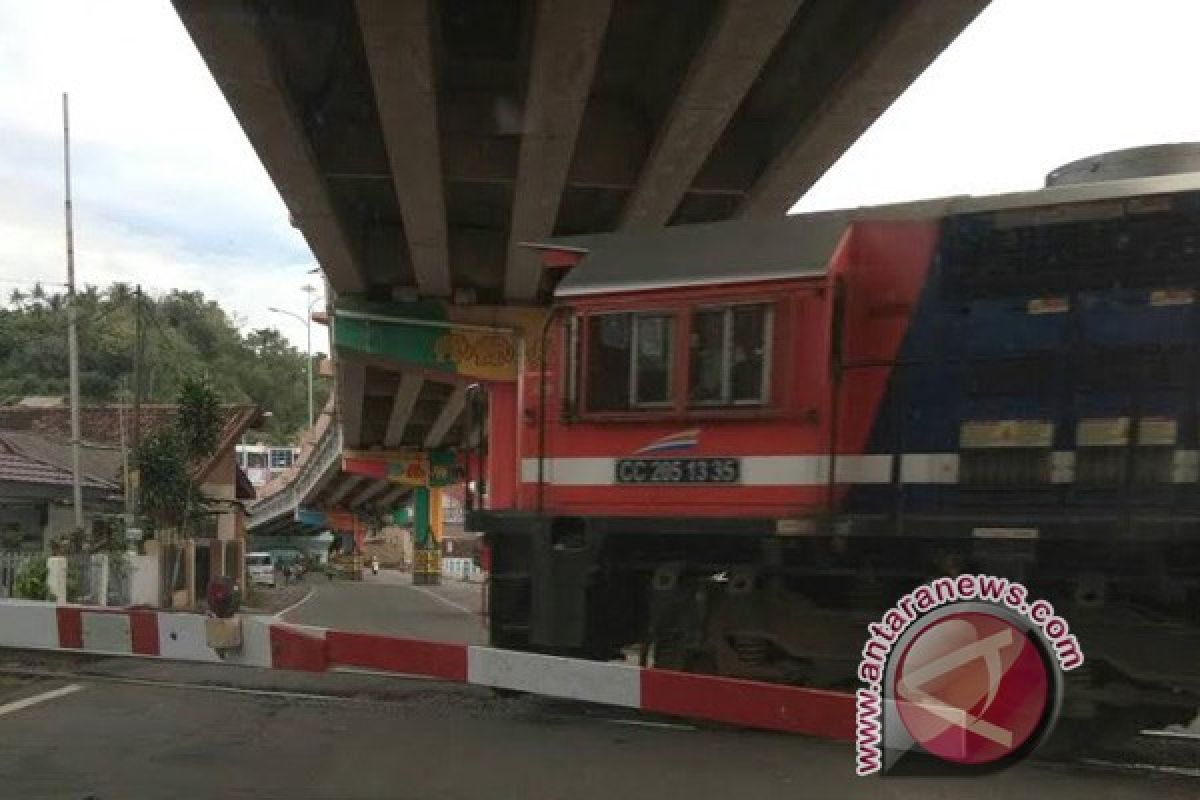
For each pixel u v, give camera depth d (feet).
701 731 28.07
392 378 110.42
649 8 39.06
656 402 28.78
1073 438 24.88
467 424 34.22
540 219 54.39
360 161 49.55
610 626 30.09
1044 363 25.27
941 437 26.12
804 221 28.19
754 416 27.55
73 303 88.12
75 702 31.55
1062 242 25.43
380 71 37.81
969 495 25.71
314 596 131.54
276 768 23.79
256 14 34.50
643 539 29.53
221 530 139.13
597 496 29.55
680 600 28.86
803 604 27.66
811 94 43.29
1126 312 24.67
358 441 163.43
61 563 65.87
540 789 22.21
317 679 35.86
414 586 181.06
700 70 38.14
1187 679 23.62
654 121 48.11
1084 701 24.40
